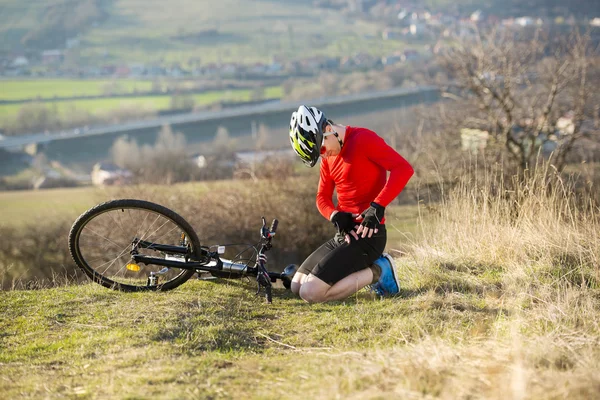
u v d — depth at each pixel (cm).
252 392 258
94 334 336
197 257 413
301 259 2078
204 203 2027
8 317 364
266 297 401
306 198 2025
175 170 3341
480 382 251
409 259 497
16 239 2258
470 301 386
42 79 15062
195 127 8850
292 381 269
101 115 10275
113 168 5356
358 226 396
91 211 407
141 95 12525
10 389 268
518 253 464
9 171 7306
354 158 386
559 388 236
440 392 240
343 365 281
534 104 1825
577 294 376
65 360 302
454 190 542
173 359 297
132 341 321
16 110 11175
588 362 269
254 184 2052
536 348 286
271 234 422
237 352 317
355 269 398
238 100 11044
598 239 463
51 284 484
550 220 489
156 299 396
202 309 373
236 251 1081
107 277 424
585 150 1717
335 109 5616
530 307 369
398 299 398
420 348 287
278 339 340
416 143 1627
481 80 1811
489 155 1438
